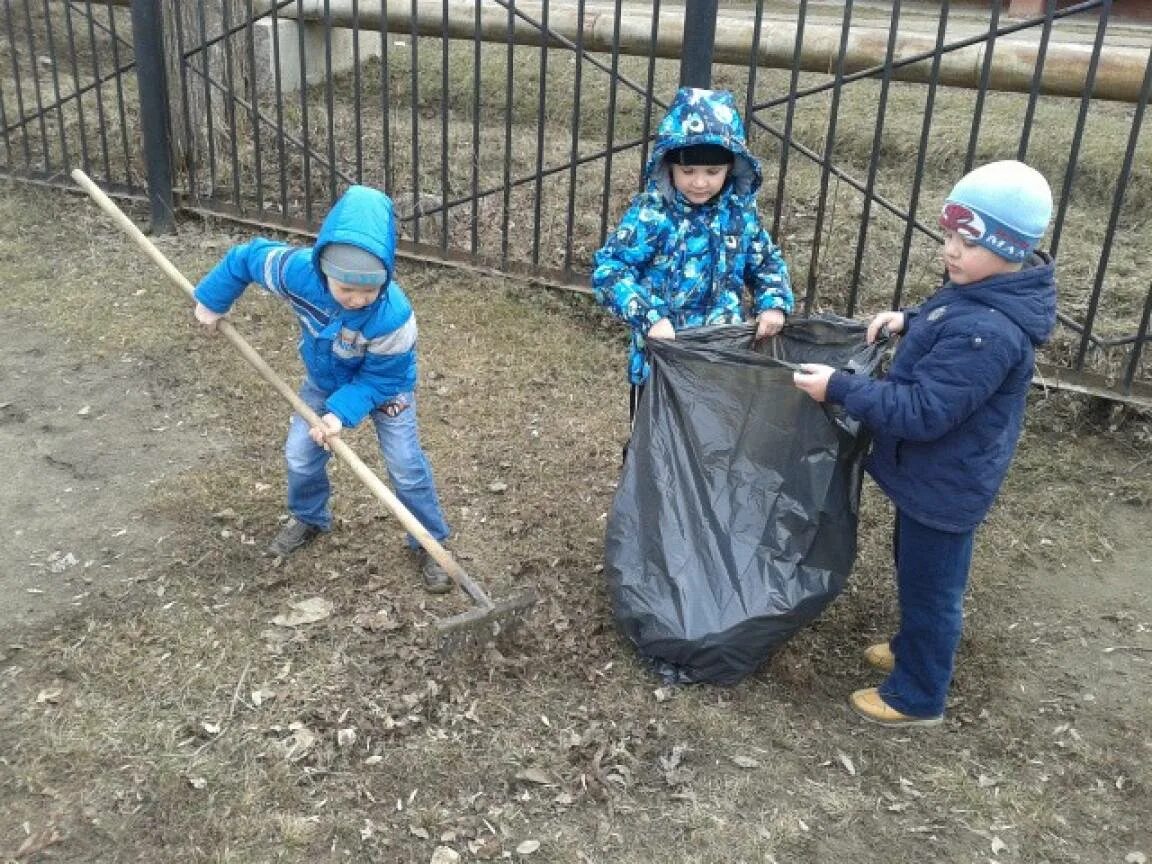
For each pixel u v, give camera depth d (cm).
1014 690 327
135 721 297
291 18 757
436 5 746
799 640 344
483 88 866
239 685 311
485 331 535
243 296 563
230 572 362
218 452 435
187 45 663
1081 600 368
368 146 746
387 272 295
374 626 337
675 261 342
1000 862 269
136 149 754
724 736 302
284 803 274
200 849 260
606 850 266
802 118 785
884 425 271
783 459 310
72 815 268
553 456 441
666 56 691
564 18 713
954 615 293
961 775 293
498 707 307
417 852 263
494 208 648
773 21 697
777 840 271
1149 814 284
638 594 312
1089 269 580
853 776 293
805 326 342
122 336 523
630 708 310
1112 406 467
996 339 257
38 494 403
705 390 317
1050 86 624
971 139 444
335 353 321
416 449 346
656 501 316
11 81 872
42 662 318
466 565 370
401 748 292
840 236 617
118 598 347
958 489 277
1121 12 1269
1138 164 695
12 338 521
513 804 277
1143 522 412
